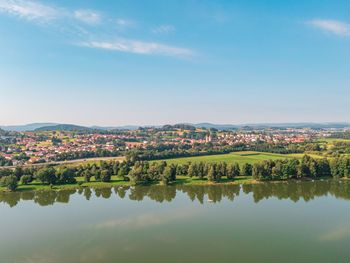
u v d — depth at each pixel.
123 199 141.25
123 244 87.50
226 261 76.50
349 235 91.25
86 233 97.00
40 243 89.75
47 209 125.94
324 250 81.44
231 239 90.00
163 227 101.19
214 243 87.19
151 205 129.50
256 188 157.50
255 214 113.81
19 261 78.62
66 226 104.06
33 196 149.00
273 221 105.44
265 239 89.62
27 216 116.50
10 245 88.69
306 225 100.69
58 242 90.06
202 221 106.56
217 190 155.62
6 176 161.75
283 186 160.12
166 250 83.25
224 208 122.88
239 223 103.88
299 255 78.88
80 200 140.50
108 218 112.00
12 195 151.00
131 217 112.75
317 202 129.38
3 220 111.94
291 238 89.94
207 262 76.00
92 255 81.19
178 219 109.44
